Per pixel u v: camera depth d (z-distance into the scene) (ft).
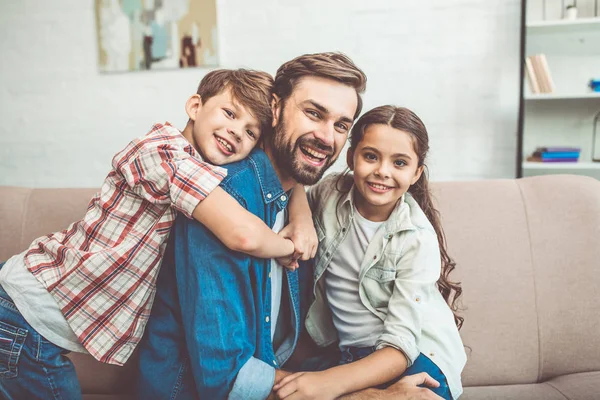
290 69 2.91
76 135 8.59
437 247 3.14
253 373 2.60
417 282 3.00
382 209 3.25
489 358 3.69
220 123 3.10
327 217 3.47
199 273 2.58
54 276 2.92
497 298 3.76
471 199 4.00
